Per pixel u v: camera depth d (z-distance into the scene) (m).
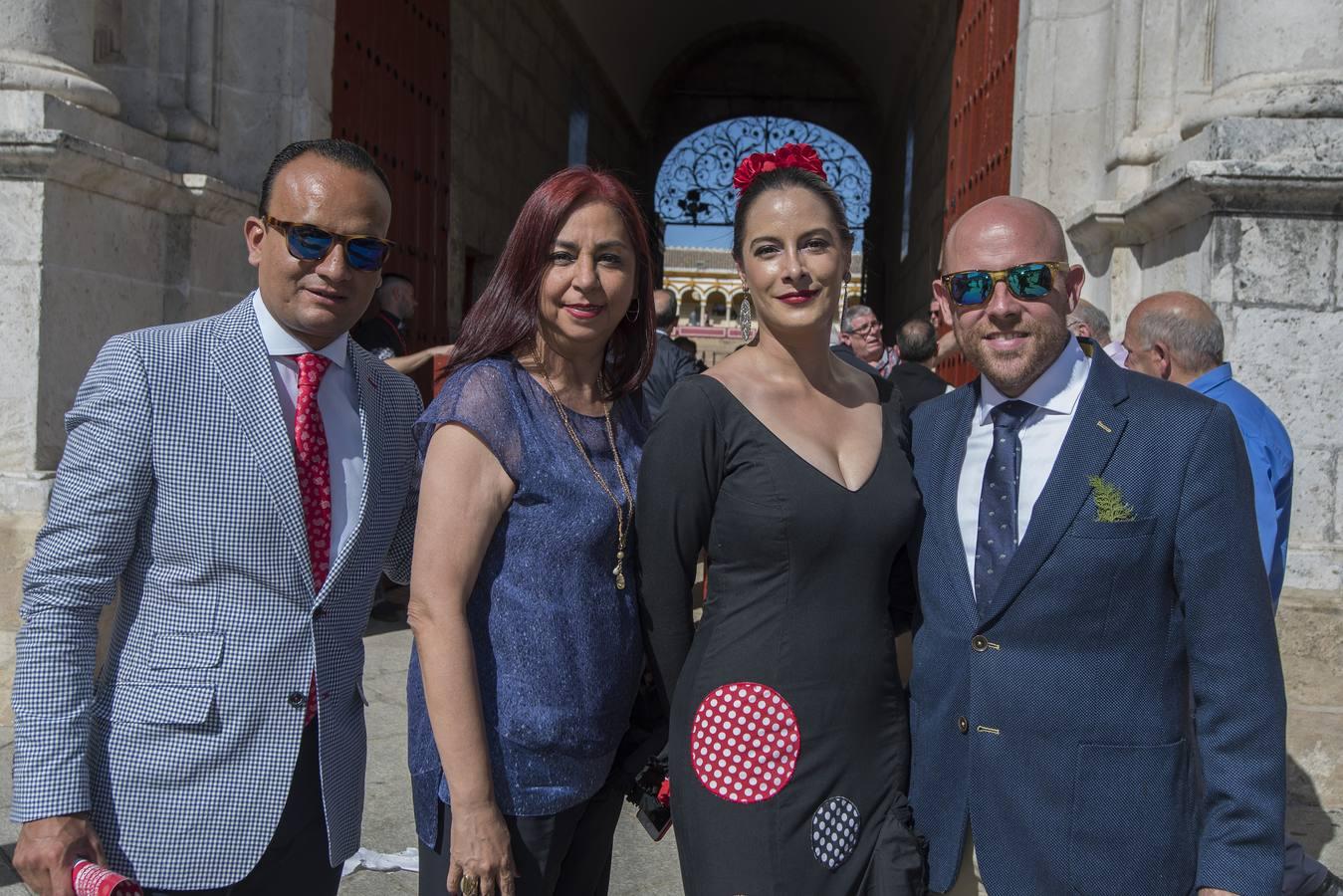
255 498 2.03
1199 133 4.77
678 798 2.13
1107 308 5.46
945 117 12.69
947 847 2.05
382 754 4.62
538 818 2.12
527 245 2.15
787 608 2.08
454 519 2.04
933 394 6.12
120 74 5.69
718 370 2.20
